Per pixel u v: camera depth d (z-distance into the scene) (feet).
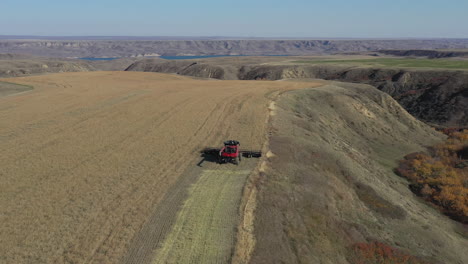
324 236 64.64
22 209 60.44
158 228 57.11
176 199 67.10
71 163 82.64
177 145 98.89
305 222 66.33
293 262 53.67
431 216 111.14
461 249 90.12
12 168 78.33
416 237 84.58
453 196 123.65
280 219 64.23
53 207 61.57
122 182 72.90
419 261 68.44
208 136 108.17
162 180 74.90
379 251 66.74
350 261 61.57
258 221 61.98
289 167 89.04
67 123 121.19
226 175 79.92
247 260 51.34
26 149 92.22
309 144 110.52
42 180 72.28
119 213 60.70
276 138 109.19
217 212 62.85
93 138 103.55
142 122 123.85
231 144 90.27
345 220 76.38
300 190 78.54
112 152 91.45
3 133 107.45
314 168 95.81
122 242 52.65
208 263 49.37
